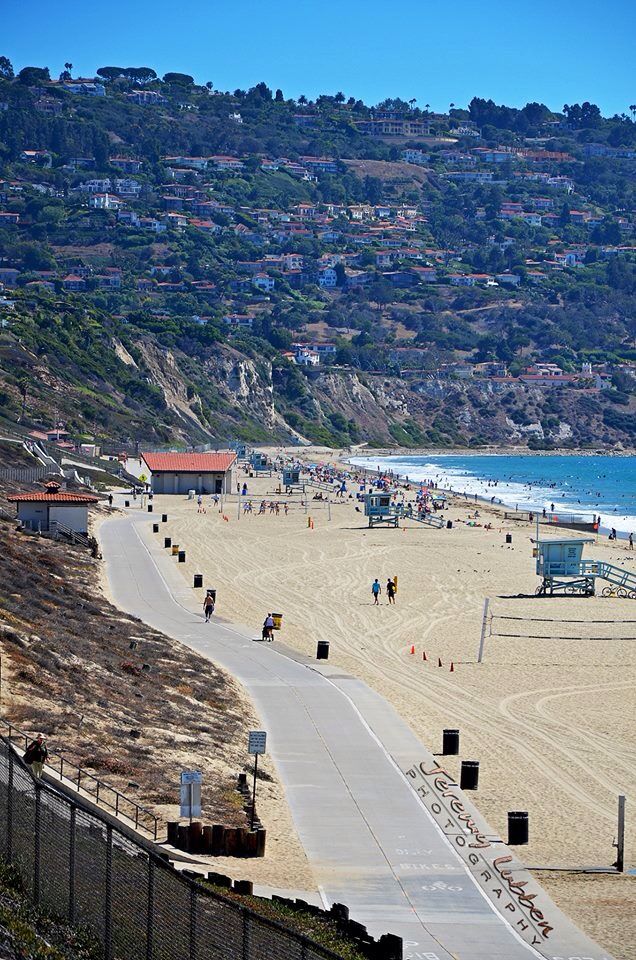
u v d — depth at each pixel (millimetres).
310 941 31125
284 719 66562
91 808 42875
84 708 57844
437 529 176625
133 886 32531
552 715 71688
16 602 78375
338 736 63344
